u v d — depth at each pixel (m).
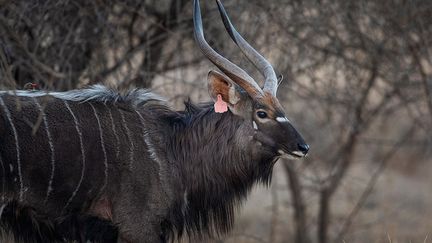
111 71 13.98
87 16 13.48
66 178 9.34
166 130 10.16
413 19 16.08
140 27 14.52
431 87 16.72
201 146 10.26
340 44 16.05
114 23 14.02
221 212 10.58
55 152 9.24
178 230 10.23
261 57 10.62
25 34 12.98
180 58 14.84
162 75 14.34
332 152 18.72
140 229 9.70
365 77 17.67
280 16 15.20
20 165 9.08
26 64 12.69
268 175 10.49
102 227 9.80
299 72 16.25
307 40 15.74
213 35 14.62
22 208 9.30
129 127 9.82
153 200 9.78
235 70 10.08
